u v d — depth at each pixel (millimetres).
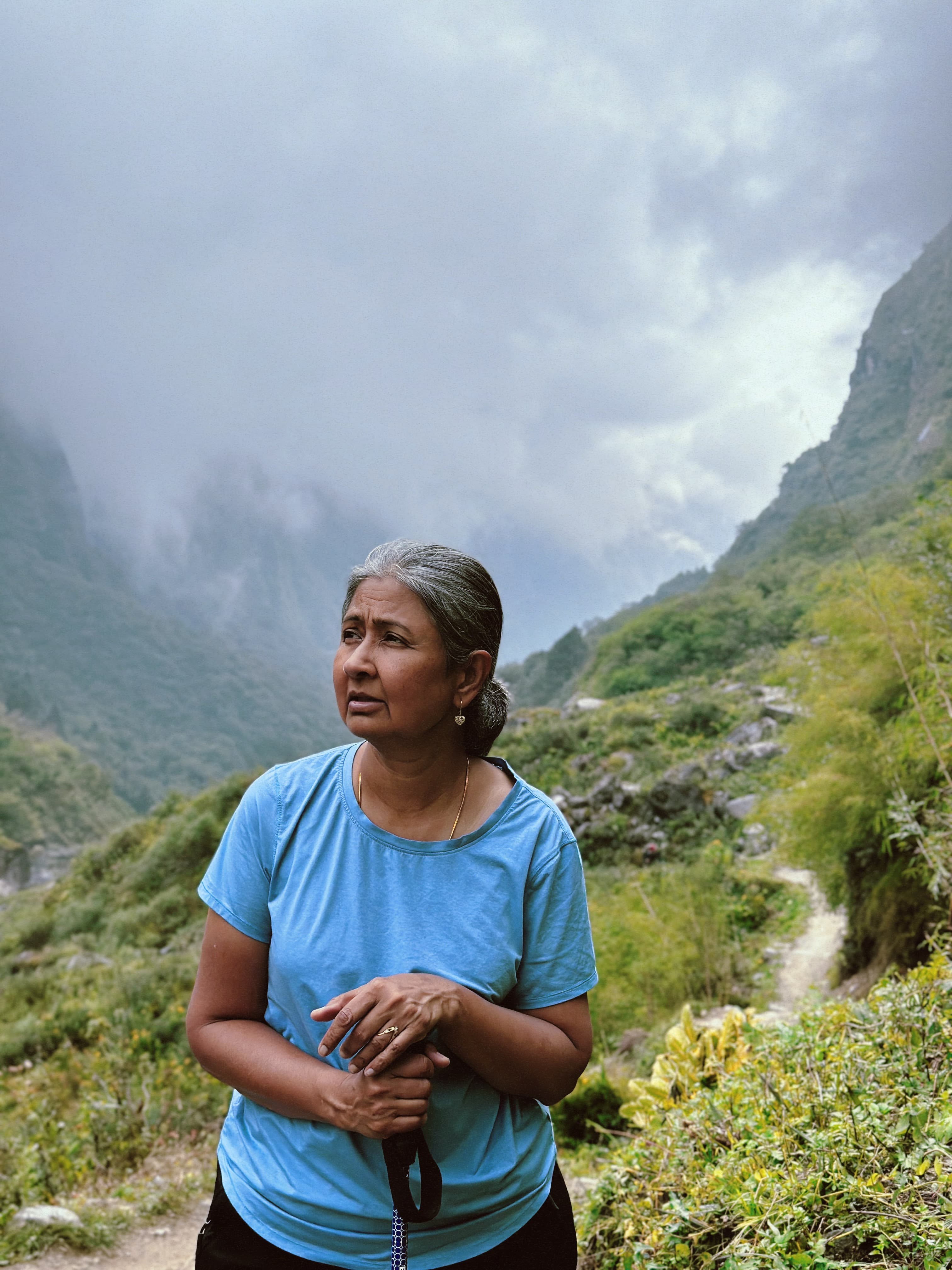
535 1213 1305
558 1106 6270
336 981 1230
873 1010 2521
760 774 21047
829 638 7449
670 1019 9578
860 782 6430
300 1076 1182
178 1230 5258
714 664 44938
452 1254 1233
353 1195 1205
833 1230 1662
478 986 1229
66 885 32250
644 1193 2375
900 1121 1794
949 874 3123
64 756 140625
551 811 1347
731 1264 1688
